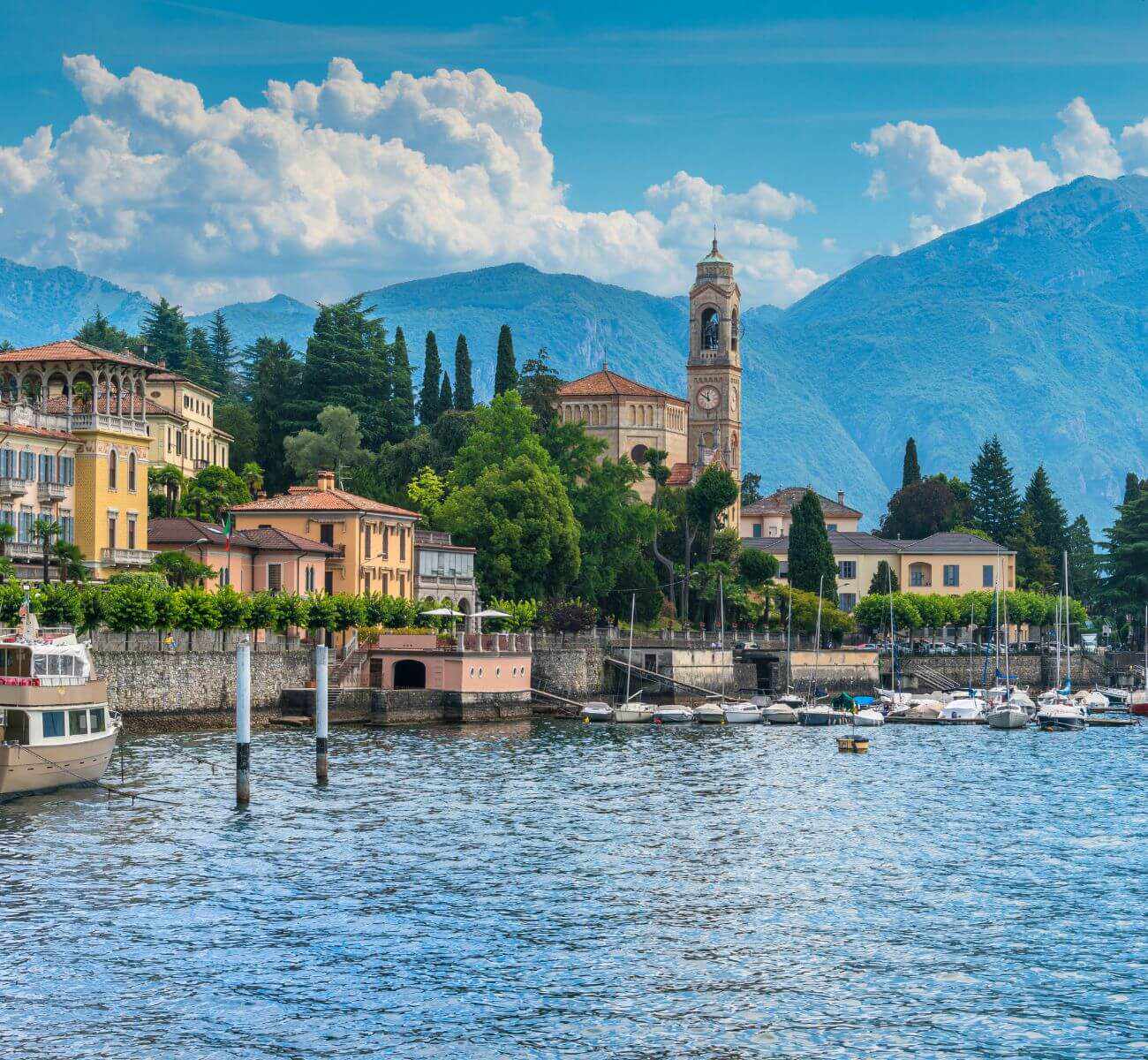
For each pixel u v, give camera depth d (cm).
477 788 12331
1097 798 12950
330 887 8756
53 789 11144
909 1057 6397
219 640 15938
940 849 10325
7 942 7600
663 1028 6662
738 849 10181
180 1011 6744
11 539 15738
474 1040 6500
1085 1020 6812
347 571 19975
